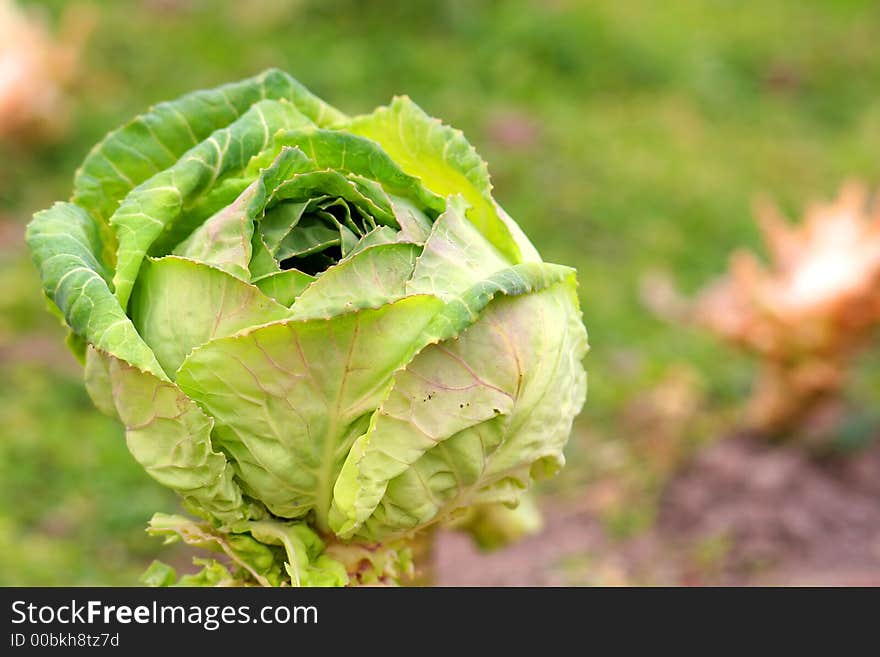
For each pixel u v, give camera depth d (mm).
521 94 7809
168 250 1615
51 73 6891
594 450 4789
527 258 1604
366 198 1547
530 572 3896
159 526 1592
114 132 1755
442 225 1503
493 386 1440
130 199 1568
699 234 6578
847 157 7660
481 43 8281
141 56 7742
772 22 9641
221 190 1611
